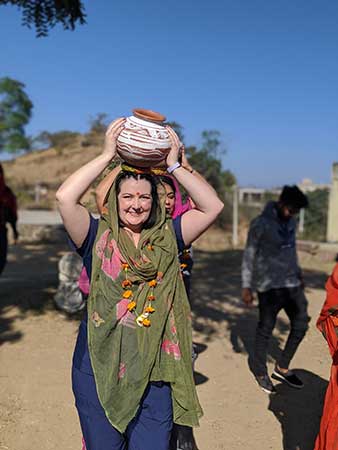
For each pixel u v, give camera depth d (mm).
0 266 6805
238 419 4152
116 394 2369
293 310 4688
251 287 4734
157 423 2447
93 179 2467
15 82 29469
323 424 2832
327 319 2883
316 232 18953
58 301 6863
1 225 6711
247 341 6074
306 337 6215
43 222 18781
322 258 12578
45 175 42969
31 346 5609
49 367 5043
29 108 30516
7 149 29938
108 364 2383
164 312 2412
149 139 2404
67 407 4230
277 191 22859
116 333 2387
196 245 15938
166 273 2451
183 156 2680
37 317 6633
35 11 6922
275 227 4504
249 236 4656
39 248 13586
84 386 2457
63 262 6859
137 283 2412
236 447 3740
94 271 2416
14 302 7270
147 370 2369
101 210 2580
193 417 2422
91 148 50594
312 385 4848
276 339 6172
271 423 4102
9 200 6855
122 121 2465
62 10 6918
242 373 5094
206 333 6348
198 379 4922
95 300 2406
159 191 2580
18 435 3775
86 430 2484
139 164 2475
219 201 2564
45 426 3920
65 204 2424
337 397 2791
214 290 8719
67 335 5992
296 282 4637
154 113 2488
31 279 9094
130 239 2449
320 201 19859
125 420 2371
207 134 21422
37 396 4402
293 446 3768
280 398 4559
